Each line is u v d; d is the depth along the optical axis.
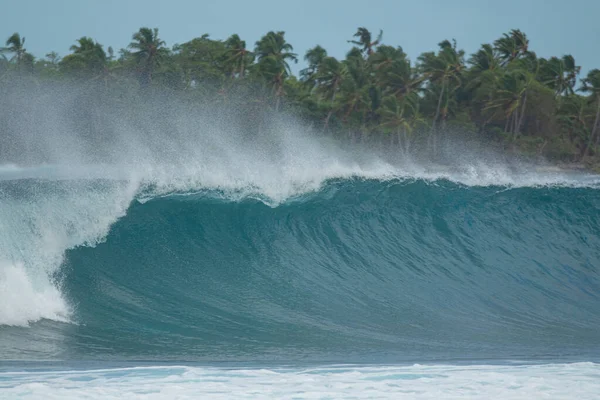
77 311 45.31
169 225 60.38
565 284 57.38
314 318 46.19
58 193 56.59
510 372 31.72
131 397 26.95
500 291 54.62
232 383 29.34
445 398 27.30
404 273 57.94
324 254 61.09
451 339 42.00
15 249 50.72
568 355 37.25
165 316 45.34
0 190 54.22
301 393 27.81
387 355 37.28
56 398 26.73
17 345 37.91
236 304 48.62
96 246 55.44
